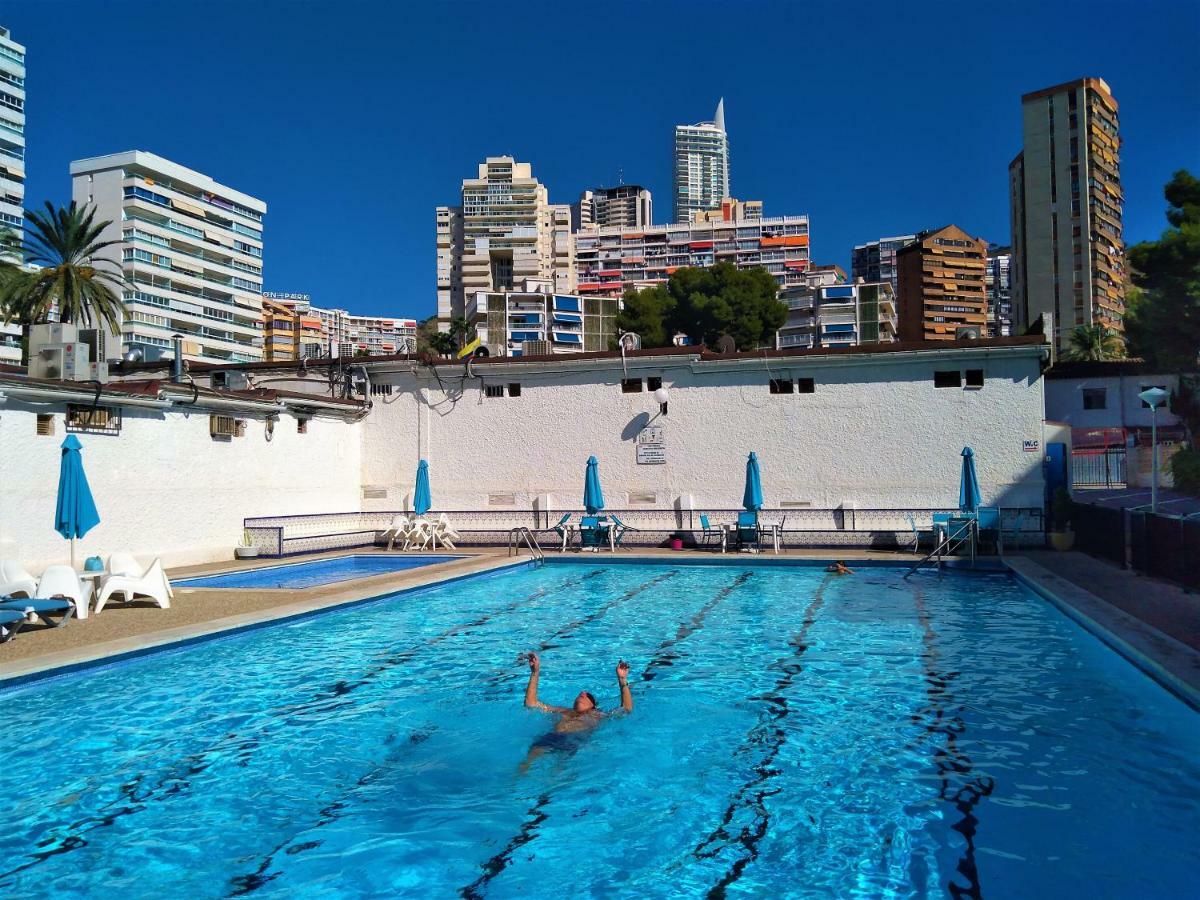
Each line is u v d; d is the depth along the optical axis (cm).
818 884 463
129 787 619
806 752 680
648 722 764
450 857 506
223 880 479
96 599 1257
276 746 708
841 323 10219
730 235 15750
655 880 474
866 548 2003
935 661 973
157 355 2658
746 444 2130
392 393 2402
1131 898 437
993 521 1797
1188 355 4003
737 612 1313
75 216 4103
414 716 788
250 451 1998
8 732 740
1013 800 571
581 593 1520
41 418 1489
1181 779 603
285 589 1430
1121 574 1447
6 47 7656
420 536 2152
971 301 13725
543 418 2277
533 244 15125
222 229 10325
